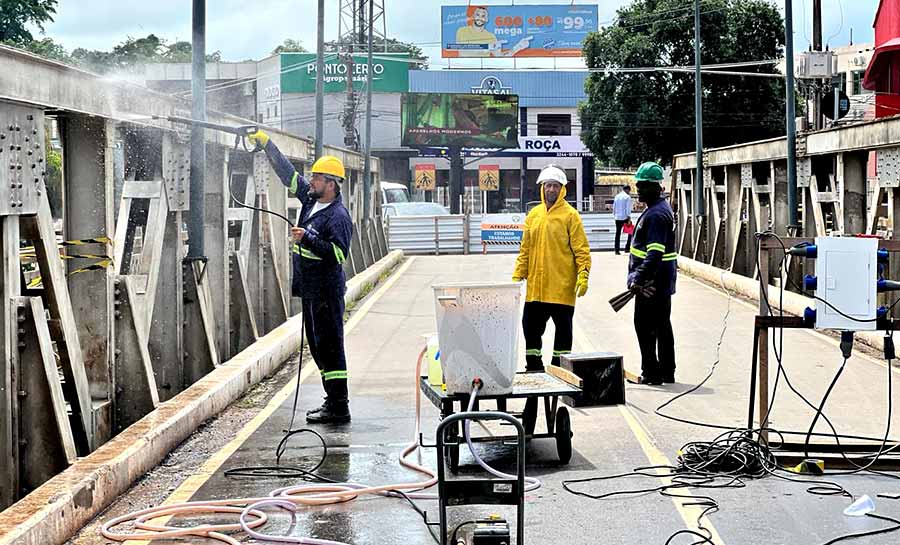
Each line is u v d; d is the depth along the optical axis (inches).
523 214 1603.1
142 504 329.1
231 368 506.6
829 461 357.1
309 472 358.0
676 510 311.4
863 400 459.2
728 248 1035.9
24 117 332.5
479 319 334.0
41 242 346.3
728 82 2282.2
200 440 412.2
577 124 3115.2
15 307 328.5
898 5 898.1
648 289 494.9
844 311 343.9
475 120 2763.3
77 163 394.6
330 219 425.1
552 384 358.9
